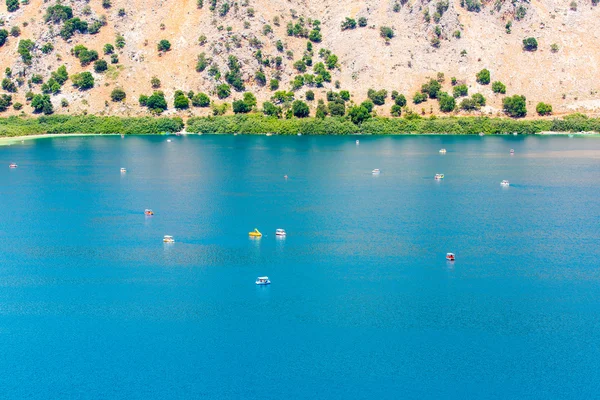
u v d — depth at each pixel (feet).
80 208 505.66
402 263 385.29
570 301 334.44
